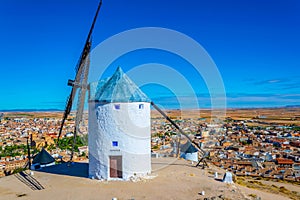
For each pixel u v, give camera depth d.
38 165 24.53
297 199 21.12
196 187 18.59
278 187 27.59
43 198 16.64
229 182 20.17
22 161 56.84
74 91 22.91
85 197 16.58
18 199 16.61
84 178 20.64
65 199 16.34
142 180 19.83
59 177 21.17
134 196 16.70
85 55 21.36
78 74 21.84
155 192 17.42
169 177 20.88
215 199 16.31
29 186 19.22
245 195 18.11
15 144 89.81
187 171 23.23
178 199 16.30
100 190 17.80
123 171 19.95
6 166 53.34
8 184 19.84
